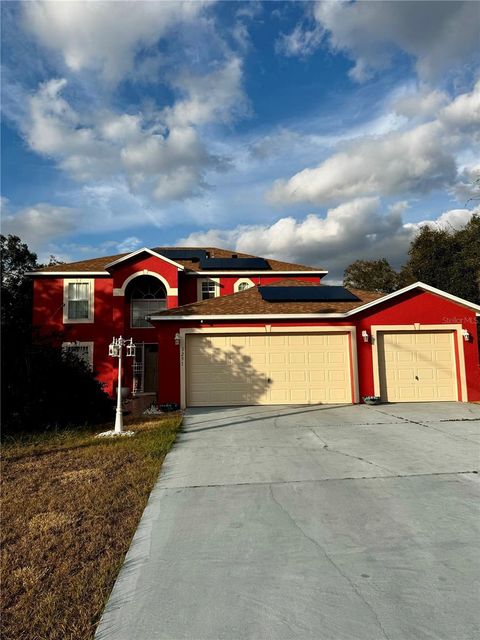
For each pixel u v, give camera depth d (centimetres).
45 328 1925
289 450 728
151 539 404
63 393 1040
